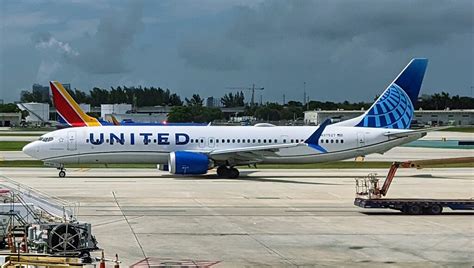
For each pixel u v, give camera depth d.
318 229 40.03
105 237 36.56
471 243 35.94
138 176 73.69
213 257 31.84
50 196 54.03
